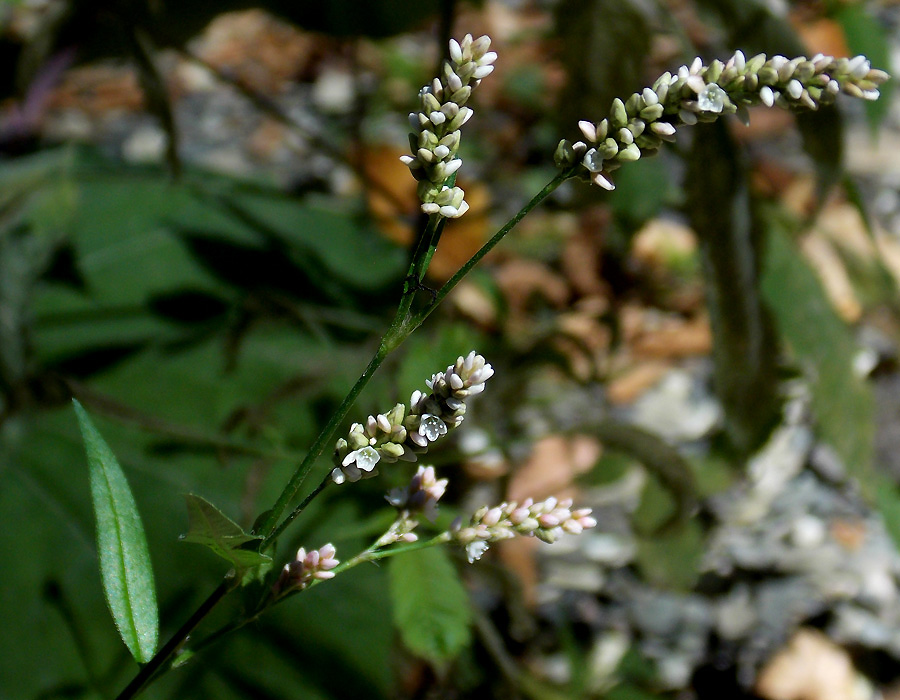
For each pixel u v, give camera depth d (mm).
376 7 483
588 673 371
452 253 575
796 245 371
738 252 343
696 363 553
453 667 384
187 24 468
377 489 387
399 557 304
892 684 408
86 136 734
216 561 379
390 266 538
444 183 211
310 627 364
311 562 222
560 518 220
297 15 485
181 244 515
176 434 360
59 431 414
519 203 637
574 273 585
